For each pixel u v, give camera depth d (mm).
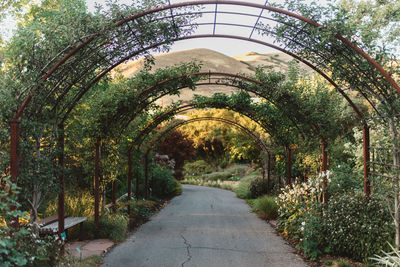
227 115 26844
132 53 6090
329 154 8789
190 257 5848
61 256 4504
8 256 3203
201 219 10336
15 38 4613
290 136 10789
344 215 5820
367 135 6473
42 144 5562
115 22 4961
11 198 3555
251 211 12070
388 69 5430
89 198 8797
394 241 5234
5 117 4551
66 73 5332
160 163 20250
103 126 7789
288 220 7297
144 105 9492
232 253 6152
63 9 4766
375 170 6527
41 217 7508
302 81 9062
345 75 6016
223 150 30000
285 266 5336
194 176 31000
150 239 7375
